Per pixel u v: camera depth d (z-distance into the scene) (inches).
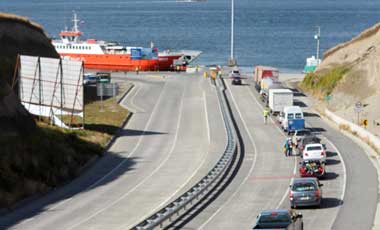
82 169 3604.8
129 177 3395.7
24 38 6087.6
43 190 3157.0
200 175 3341.5
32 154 3412.9
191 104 5802.2
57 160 3501.5
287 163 3535.9
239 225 2409.0
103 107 5615.2
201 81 7308.1
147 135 4552.2
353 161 3533.5
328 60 6894.7
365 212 2536.9
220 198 2842.0
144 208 2746.1
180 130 4687.5
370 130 4352.9
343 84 5600.4
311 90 6363.2
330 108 5388.8
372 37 6815.9
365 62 5684.1
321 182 3088.1
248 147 4015.8
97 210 2755.9
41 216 2709.2
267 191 2940.5
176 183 3198.8
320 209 2605.8
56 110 4569.4
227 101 5989.2
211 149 4003.4
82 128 4532.5
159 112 5457.7
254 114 5295.3
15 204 2915.8
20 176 3152.1
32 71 4645.7
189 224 2437.3
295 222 2144.4
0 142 3408.0
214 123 4896.7
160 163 3700.8
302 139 3791.8
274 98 5142.7
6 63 5442.9
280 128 4662.9
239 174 3302.2
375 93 5324.8
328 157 3656.5
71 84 4512.8
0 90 3863.2
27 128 3767.2
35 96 4638.3
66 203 2925.7
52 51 6392.7
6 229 2514.8
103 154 3993.6
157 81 7381.9
